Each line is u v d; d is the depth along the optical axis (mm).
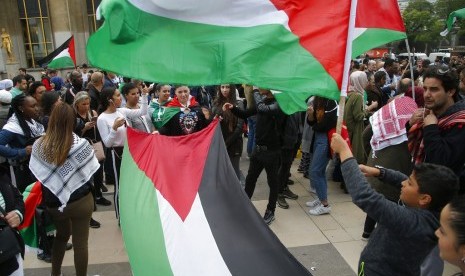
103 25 2318
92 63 2305
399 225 1976
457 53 24375
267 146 4773
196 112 4965
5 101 5051
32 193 3242
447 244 1481
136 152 3430
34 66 28031
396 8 2816
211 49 2449
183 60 2439
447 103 2869
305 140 5812
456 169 2719
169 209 2879
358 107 5418
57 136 3254
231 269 2512
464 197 1508
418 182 2033
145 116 5086
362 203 2043
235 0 2461
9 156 3998
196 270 2535
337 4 2469
